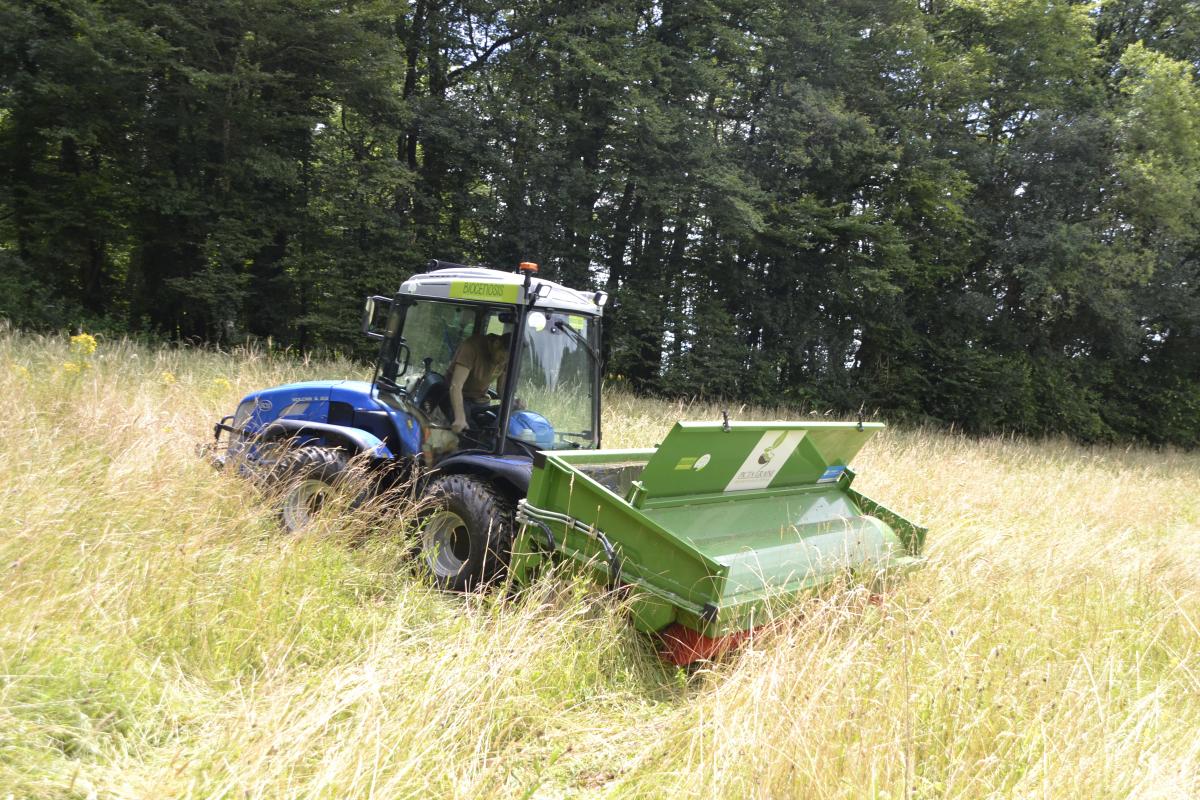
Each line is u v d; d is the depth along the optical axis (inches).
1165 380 1171.3
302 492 233.1
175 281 756.0
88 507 192.2
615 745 151.9
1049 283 954.7
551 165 839.7
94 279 840.9
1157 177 942.4
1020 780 133.8
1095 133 953.5
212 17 724.0
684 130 834.2
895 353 1028.5
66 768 116.0
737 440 193.9
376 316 252.1
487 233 893.8
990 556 259.3
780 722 138.0
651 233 928.9
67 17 703.1
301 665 157.2
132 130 776.3
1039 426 1046.4
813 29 903.1
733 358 931.3
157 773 118.4
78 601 152.6
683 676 176.7
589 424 235.0
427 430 230.5
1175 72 964.6
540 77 857.5
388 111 824.9
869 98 937.5
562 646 172.9
